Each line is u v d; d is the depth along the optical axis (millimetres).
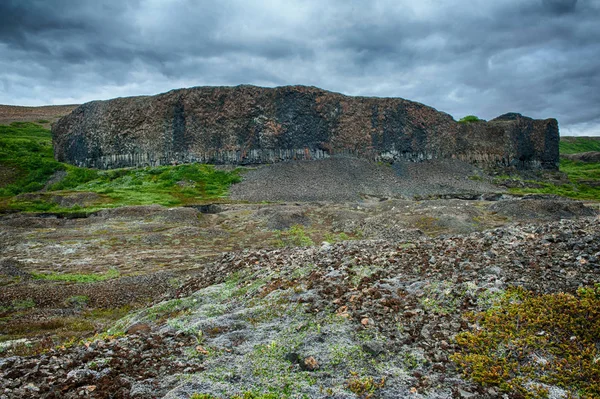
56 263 34562
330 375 7543
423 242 15164
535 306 9062
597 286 9289
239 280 15641
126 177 93125
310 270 13719
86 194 73500
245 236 47875
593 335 7906
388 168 99250
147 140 100062
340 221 52281
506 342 8203
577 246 11570
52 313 21000
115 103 105062
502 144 113562
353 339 8734
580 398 6633
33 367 8250
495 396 6816
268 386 7188
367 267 12969
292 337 9016
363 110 104875
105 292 24594
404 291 10797
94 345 9367
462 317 9328
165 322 11586
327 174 90125
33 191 92000
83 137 107312
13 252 39000
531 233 13812
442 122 112312
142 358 8547
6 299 22984
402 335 8883
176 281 27016
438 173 100562
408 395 6836
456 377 7398
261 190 81438
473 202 65688
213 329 9922
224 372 7680
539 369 7406
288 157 98938
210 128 99125
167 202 70688
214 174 91688
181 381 7449
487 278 10844
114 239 44750
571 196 94062
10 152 112438
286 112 99688
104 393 7125
